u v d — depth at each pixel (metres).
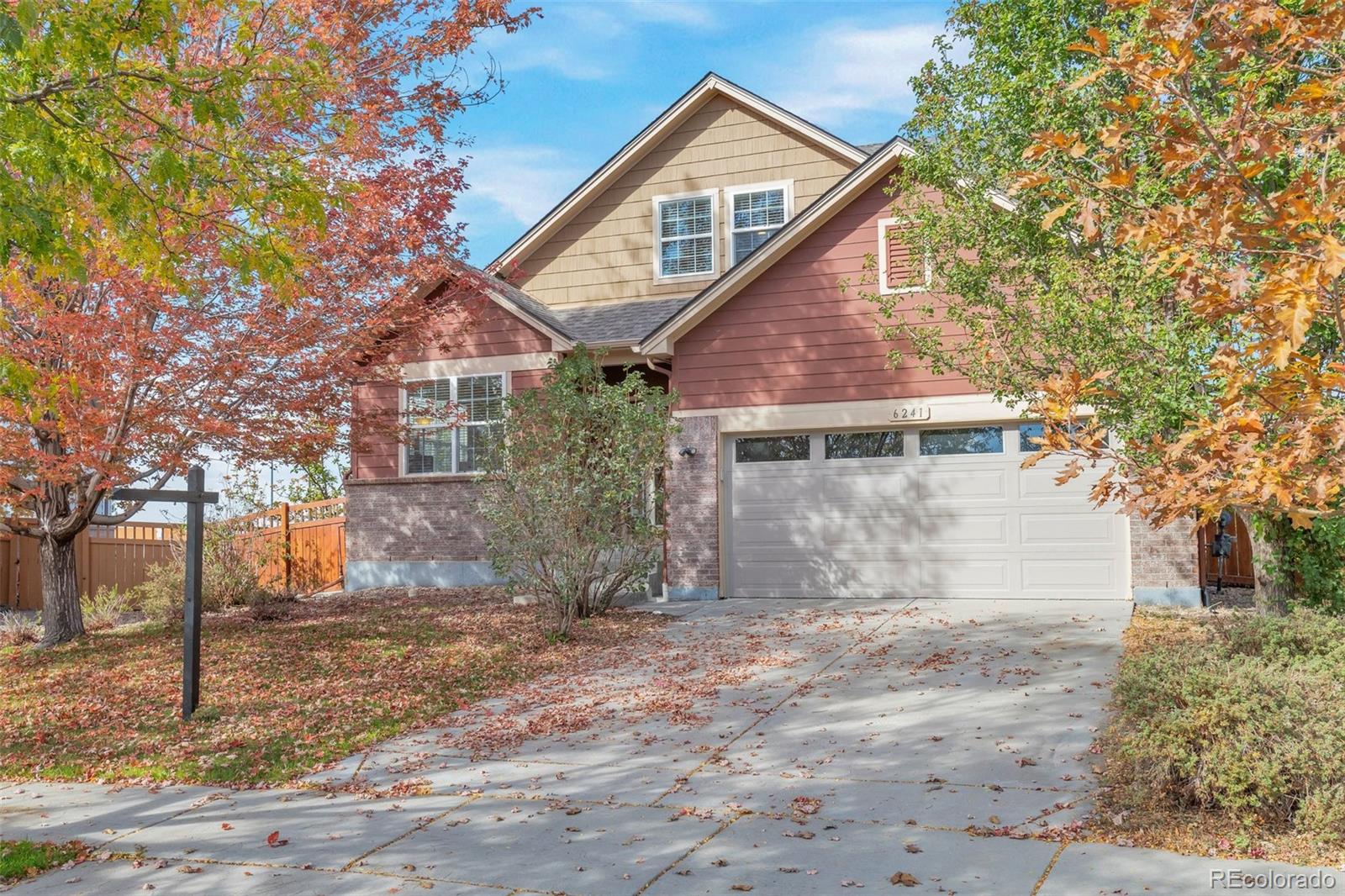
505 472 13.80
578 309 20.30
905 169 13.51
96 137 7.61
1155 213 5.05
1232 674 6.75
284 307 12.19
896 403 15.29
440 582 18.34
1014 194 12.18
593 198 20.52
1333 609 11.98
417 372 18.75
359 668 11.95
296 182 8.02
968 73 12.46
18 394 8.48
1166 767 6.51
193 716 10.11
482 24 13.52
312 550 19.72
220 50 11.48
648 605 15.89
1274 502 5.21
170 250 8.57
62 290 11.95
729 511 16.36
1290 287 4.15
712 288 15.98
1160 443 5.80
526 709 10.38
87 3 7.36
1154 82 4.89
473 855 6.47
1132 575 14.06
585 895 5.75
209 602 15.94
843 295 15.66
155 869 6.45
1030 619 13.03
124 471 12.05
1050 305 10.88
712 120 19.86
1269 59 5.96
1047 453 6.00
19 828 7.35
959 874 5.80
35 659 12.70
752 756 8.38
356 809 7.55
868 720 9.17
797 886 5.74
